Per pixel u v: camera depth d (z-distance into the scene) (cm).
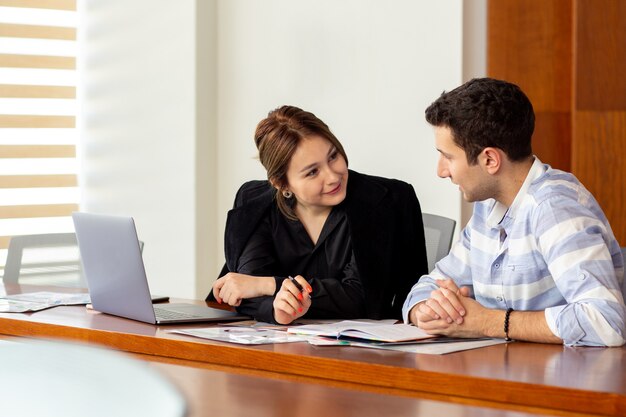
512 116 266
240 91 604
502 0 514
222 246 616
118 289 305
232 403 187
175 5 603
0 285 402
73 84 649
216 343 257
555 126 514
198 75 600
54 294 366
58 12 638
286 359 240
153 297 359
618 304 247
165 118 612
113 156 637
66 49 644
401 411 180
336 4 564
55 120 641
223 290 316
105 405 141
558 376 212
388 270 330
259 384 207
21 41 629
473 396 212
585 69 500
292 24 582
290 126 321
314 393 196
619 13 498
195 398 192
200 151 604
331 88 570
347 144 566
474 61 527
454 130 269
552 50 510
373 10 551
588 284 250
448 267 308
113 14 630
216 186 616
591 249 255
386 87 549
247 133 602
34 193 638
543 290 275
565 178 273
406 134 543
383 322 308
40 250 430
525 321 254
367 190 339
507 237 279
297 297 296
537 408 204
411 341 253
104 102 639
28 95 629
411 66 540
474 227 295
